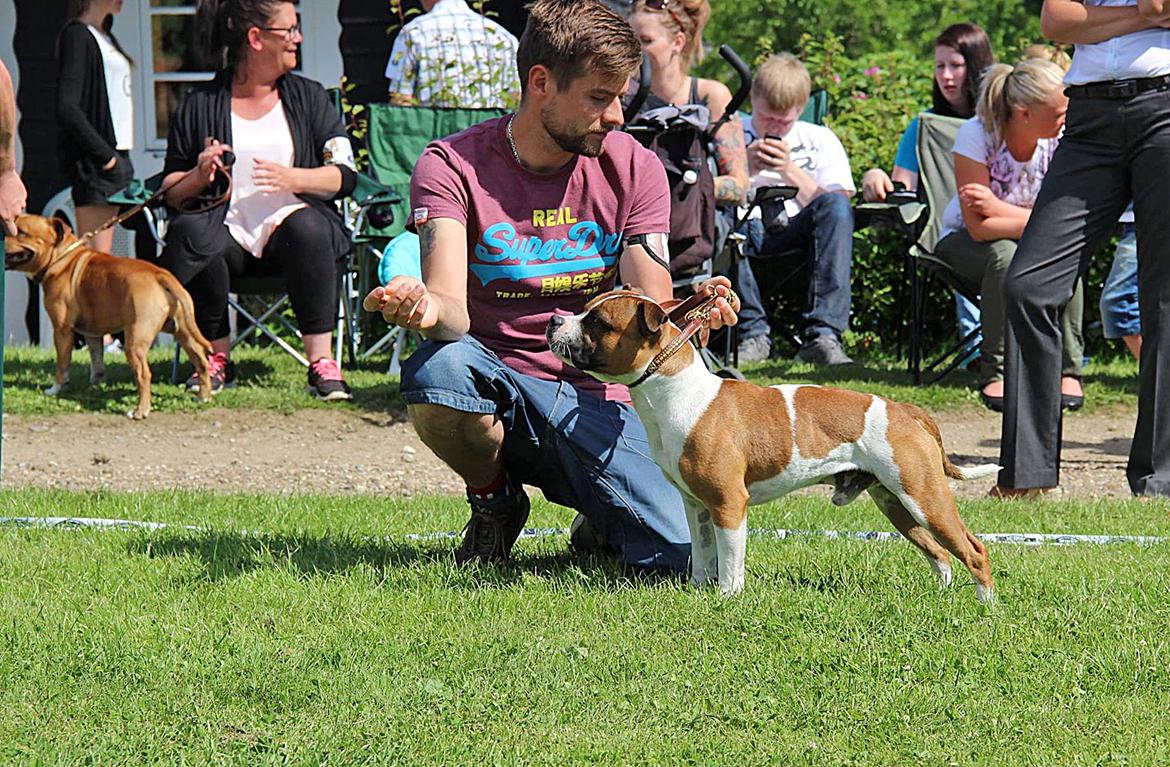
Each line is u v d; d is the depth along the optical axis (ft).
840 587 18.22
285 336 46.83
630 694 14.17
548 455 18.95
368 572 18.88
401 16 46.21
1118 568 19.39
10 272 51.01
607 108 17.38
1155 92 24.29
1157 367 25.61
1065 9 24.75
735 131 35.40
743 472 17.28
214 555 19.81
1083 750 12.86
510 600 17.44
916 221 37.81
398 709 13.79
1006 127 34.83
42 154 51.78
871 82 52.03
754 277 42.86
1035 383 25.61
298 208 36.06
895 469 17.07
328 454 31.19
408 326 16.97
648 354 16.94
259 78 36.52
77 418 34.01
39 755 12.54
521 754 12.75
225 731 13.34
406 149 40.83
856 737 13.21
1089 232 25.20
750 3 97.81
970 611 16.85
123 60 42.57
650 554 18.99
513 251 18.40
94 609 17.03
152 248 45.80
